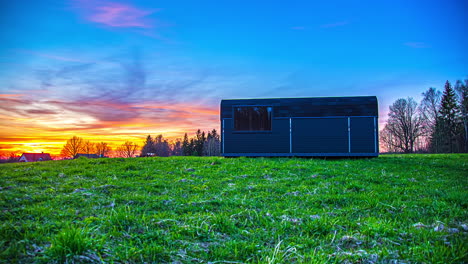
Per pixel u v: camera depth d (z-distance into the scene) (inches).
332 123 842.8
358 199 339.3
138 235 197.0
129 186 400.5
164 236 199.3
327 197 343.6
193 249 182.4
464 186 420.5
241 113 877.8
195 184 429.7
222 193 368.5
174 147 4143.7
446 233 207.6
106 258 156.5
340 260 165.5
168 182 442.3
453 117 2100.1
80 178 458.9
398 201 321.4
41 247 160.9
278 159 771.4
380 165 649.6
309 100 861.8
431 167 633.0
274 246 195.2
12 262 141.7
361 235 212.1
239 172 541.0
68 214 244.2
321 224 228.8
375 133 828.6
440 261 159.0
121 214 229.5
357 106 840.3
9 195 313.3
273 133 860.6
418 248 179.2
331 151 836.0
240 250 183.9
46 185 394.6
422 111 2207.2
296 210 288.2
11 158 2322.8
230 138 872.9
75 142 2797.7
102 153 2896.2
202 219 242.4
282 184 428.5
